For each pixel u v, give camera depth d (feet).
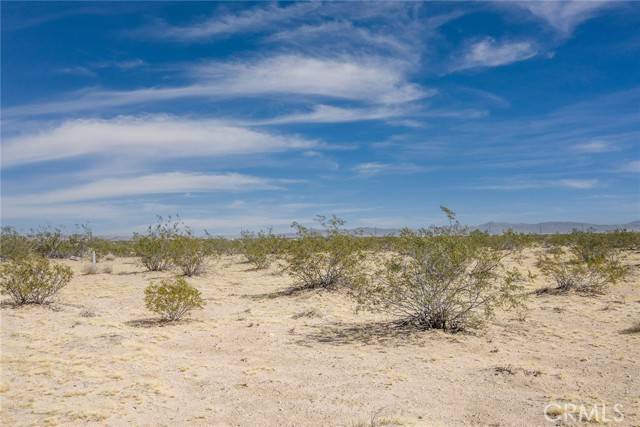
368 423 19.22
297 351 30.83
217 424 19.45
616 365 26.61
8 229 104.53
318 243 57.52
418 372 26.14
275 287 60.39
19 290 47.70
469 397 22.24
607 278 54.75
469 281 37.19
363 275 43.42
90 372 25.71
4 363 27.43
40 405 21.24
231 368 27.14
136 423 19.48
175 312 41.42
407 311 41.78
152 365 27.45
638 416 19.56
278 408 21.12
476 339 33.27
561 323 37.83
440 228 37.99
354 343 32.73
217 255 96.89
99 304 50.31
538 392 22.76
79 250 117.29
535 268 70.49
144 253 80.94
